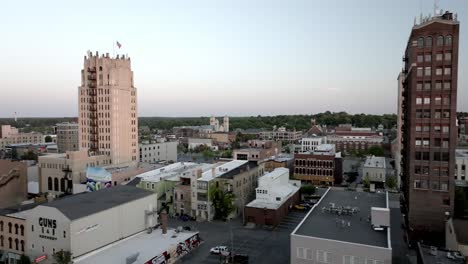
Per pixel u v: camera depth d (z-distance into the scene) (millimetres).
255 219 105750
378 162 176875
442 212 91438
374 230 70625
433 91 91312
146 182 122250
